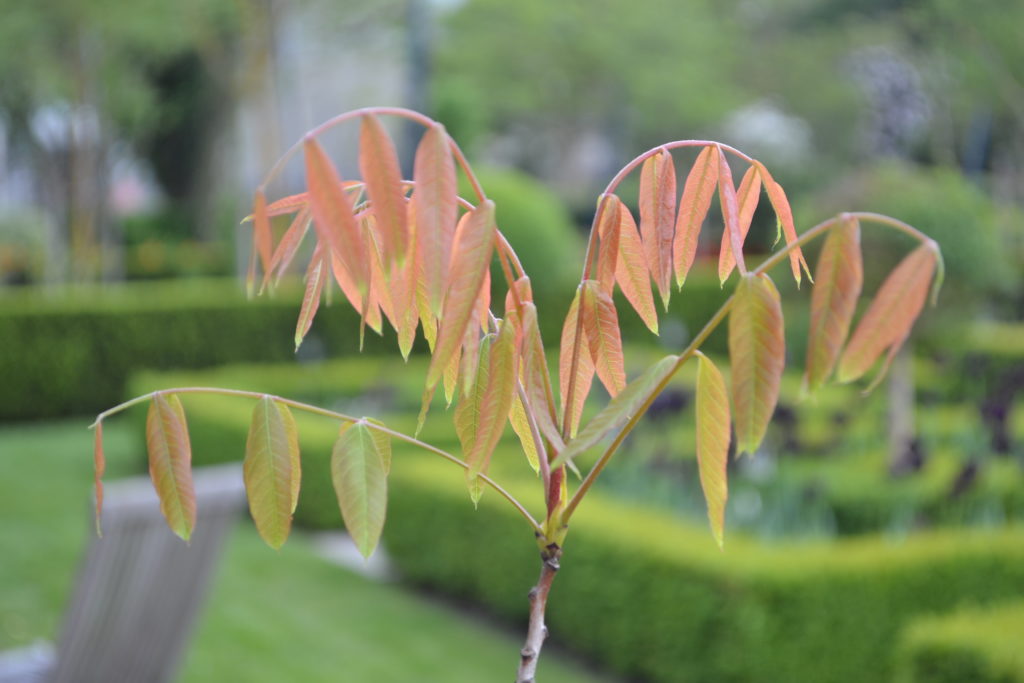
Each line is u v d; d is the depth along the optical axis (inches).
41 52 612.1
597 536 181.8
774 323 30.3
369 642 199.2
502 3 966.4
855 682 161.2
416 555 225.3
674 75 965.2
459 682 180.7
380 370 386.3
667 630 169.0
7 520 277.0
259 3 597.9
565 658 191.9
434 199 30.0
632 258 41.2
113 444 382.3
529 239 423.2
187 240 954.1
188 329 446.9
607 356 39.9
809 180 855.1
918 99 470.9
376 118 30.8
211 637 198.7
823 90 984.9
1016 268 459.8
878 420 289.3
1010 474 222.7
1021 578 169.9
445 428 287.0
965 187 271.4
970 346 391.2
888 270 257.9
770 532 198.8
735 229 35.9
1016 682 113.0
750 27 1045.8
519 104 1016.2
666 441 236.5
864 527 211.0
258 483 36.0
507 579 202.7
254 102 624.7
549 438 35.2
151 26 598.5
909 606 163.9
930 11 633.0
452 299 31.5
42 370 424.5
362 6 685.9
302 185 733.3
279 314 460.4
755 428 30.1
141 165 982.4
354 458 35.0
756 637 157.3
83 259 690.8
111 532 125.2
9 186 888.9
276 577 237.5
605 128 1139.9
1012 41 607.5
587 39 964.6
